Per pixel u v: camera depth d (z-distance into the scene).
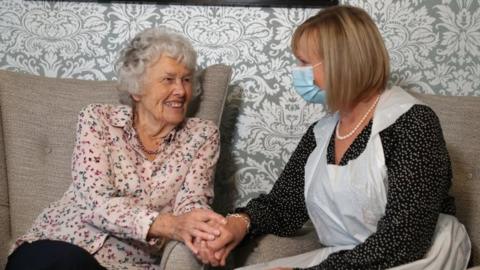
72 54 1.93
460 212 1.51
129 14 1.88
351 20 1.28
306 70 1.36
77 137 1.53
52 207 1.58
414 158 1.23
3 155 1.72
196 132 1.60
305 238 1.54
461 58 1.79
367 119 1.35
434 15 1.78
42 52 1.94
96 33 1.91
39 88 1.75
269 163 1.93
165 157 1.57
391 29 1.80
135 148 1.55
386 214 1.23
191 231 1.33
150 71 1.52
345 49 1.27
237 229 1.42
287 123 1.89
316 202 1.41
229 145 1.93
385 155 1.27
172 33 1.56
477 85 1.80
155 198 1.53
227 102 1.90
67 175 1.70
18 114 1.73
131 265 1.50
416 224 1.20
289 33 1.83
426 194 1.21
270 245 1.47
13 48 1.95
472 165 1.51
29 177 1.71
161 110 1.54
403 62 1.82
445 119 1.56
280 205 1.53
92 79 1.93
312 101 1.46
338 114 1.47
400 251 1.21
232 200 1.96
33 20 1.92
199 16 1.85
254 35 1.84
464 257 1.33
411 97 1.33
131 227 1.38
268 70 1.86
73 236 1.48
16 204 1.70
